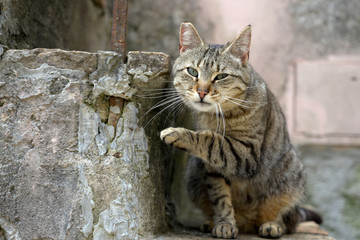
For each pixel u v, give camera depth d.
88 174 0.98
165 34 1.72
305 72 1.71
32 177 0.99
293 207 1.20
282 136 1.19
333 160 1.66
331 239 1.14
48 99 1.00
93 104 1.00
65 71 1.00
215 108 1.09
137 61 1.01
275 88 1.71
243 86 1.10
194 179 1.21
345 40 1.73
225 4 1.75
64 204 0.98
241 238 1.09
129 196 0.99
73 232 0.98
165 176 1.14
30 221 0.98
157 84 1.03
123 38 1.02
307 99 1.70
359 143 1.67
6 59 1.00
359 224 1.57
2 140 0.99
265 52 1.73
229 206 1.12
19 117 0.99
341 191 1.62
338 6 1.75
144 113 1.03
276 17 1.76
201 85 1.08
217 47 1.15
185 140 1.03
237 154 1.08
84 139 0.99
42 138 0.99
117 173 0.99
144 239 0.99
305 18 1.75
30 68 1.00
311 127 1.69
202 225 1.17
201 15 1.73
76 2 1.29
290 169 1.19
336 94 1.69
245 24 1.74
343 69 1.70
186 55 1.12
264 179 1.15
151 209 1.02
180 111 1.21
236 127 1.09
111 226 0.98
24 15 1.09
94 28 1.42
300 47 1.74
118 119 1.01
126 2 1.01
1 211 0.98
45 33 1.16
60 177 0.99
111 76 1.00
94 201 0.98
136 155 1.01
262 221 1.19
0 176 0.98
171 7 1.73
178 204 1.41
